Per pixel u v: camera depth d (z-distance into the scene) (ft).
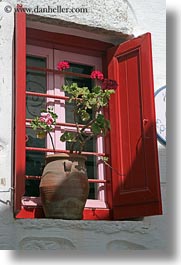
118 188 18.84
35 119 17.75
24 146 16.98
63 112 19.25
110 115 19.40
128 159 18.78
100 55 20.33
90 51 20.15
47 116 18.17
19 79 17.24
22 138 17.01
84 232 17.61
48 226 17.17
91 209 18.75
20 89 17.21
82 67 20.06
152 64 19.10
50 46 19.61
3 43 17.71
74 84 17.89
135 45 19.22
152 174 18.08
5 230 16.79
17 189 16.72
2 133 17.20
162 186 19.63
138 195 18.33
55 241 17.20
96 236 17.78
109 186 19.20
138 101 18.83
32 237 16.99
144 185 18.25
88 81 20.15
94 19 19.48
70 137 17.71
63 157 17.28
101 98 17.97
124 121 19.07
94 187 19.40
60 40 19.60
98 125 17.69
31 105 19.02
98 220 18.15
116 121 19.24
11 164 17.16
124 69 19.42
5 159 17.11
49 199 17.08
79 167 17.34
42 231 17.11
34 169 18.60
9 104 17.46
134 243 18.40
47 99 19.13
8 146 17.21
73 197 17.08
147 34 18.93
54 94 19.29
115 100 19.38
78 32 19.63
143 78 18.81
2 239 16.72
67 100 19.33
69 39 19.70
